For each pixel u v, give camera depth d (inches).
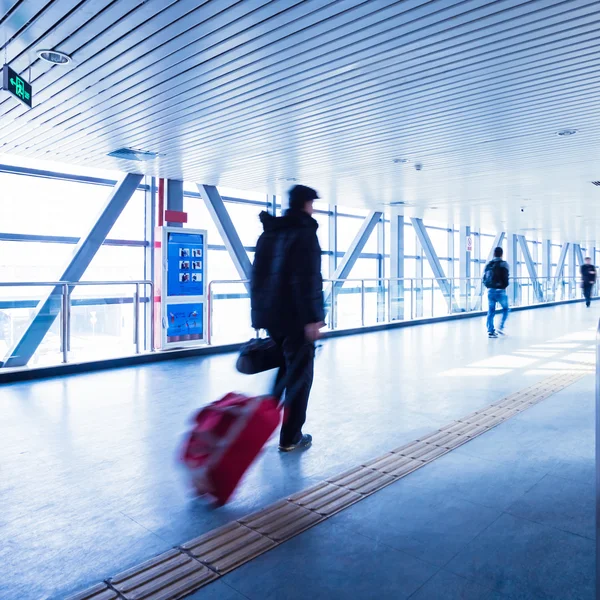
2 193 309.3
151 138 249.4
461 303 567.2
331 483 117.4
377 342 362.9
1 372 232.8
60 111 209.2
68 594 78.6
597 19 139.3
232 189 419.5
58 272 327.3
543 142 259.8
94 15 137.8
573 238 890.7
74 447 145.5
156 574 83.2
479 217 572.7
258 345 135.0
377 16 137.8
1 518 103.2
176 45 153.6
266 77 177.2
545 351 318.0
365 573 82.9
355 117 218.4
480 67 169.0
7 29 145.3
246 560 87.0
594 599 75.4
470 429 157.3
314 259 127.2
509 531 95.7
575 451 137.6
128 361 277.9
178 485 119.0
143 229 374.3
